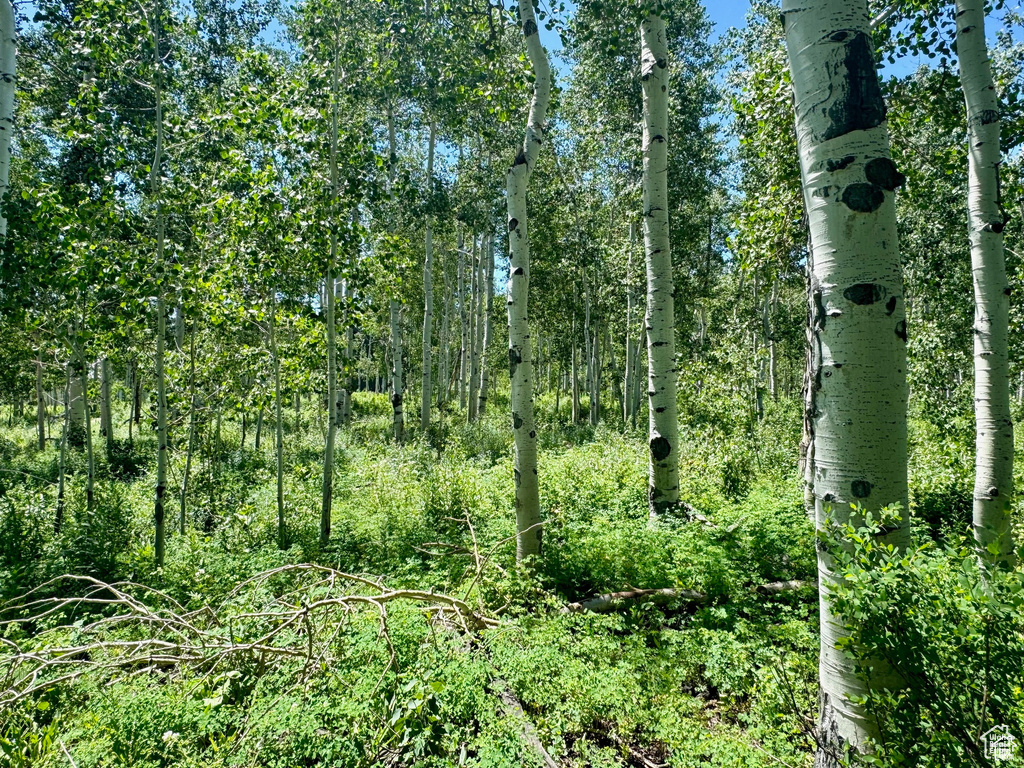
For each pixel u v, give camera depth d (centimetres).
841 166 218
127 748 282
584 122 1611
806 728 275
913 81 627
